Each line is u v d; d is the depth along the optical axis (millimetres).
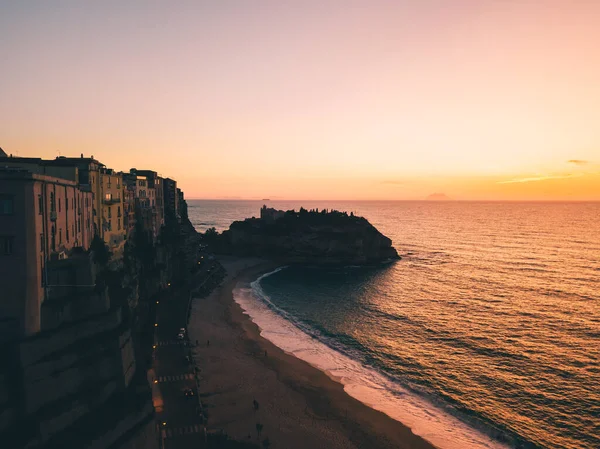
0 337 38188
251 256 171750
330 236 165375
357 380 61812
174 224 120125
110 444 38031
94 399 41031
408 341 77625
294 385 59656
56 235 45781
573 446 45688
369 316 93438
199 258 132750
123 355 45938
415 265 162500
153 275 85500
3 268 38312
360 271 150250
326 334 81375
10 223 38312
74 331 43031
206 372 61594
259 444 45188
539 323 87562
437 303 104688
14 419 36188
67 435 36906
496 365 66688
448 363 67625
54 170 54844
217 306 98125
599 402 54812
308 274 144125
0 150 58844
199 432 45438
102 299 47875
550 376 62531
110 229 67188
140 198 94750
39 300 40469
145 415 42531
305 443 46062
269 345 74938
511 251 198625
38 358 38688
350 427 49406
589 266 156000
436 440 47000
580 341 76688
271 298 109562
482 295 112812
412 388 59344
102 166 66688
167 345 69375
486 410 53281
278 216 185375
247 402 54250
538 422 50438
